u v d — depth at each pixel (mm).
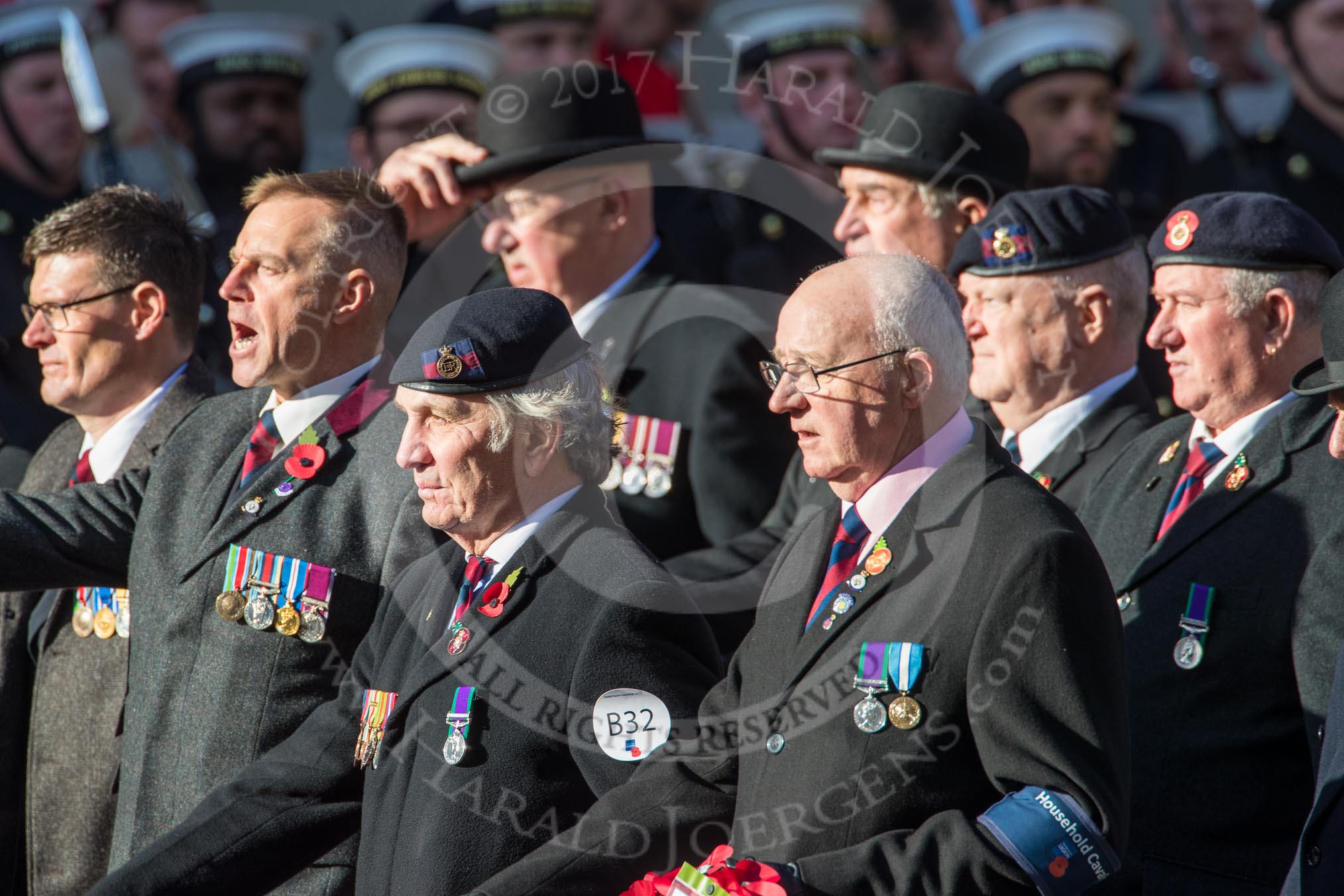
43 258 14047
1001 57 20094
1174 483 12188
